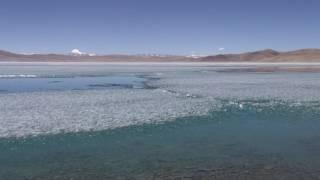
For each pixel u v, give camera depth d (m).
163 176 8.70
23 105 17.94
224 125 13.88
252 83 30.52
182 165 9.44
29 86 29.98
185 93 23.19
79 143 11.36
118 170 9.11
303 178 8.44
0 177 8.66
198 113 15.99
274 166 9.30
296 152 10.49
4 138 11.77
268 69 61.75
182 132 12.78
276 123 14.30
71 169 9.19
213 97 21.20
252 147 11.02
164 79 36.91
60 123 13.75
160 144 11.33
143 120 14.46
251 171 8.95
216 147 11.01
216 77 39.16
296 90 24.72
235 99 20.36
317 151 10.59
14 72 50.50
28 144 11.20
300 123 14.36
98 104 18.22
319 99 20.39
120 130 12.91
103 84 31.88
